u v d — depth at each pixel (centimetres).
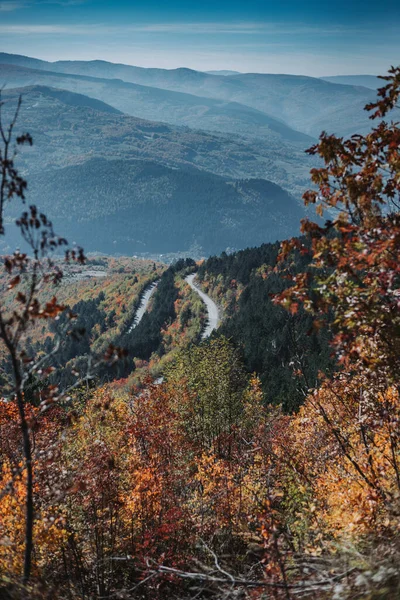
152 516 1647
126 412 2200
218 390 3819
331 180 799
